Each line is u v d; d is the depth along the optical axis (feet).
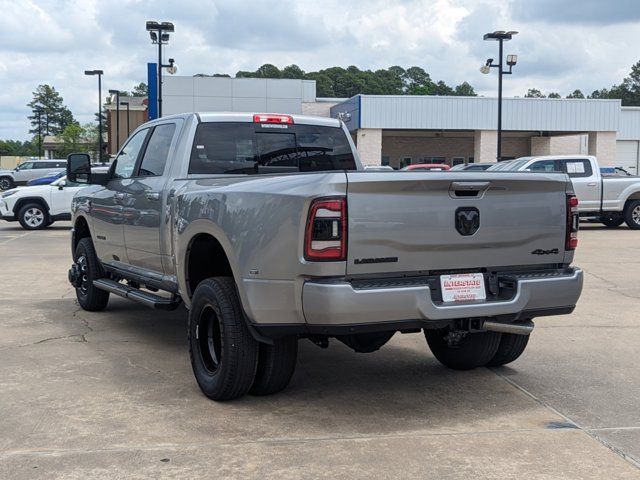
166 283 19.67
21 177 150.00
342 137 22.49
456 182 14.57
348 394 17.25
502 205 15.39
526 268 16.15
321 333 14.20
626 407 16.42
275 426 14.90
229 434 14.40
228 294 15.87
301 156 21.66
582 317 26.61
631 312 27.55
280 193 14.34
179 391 17.26
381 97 125.29
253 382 16.42
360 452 13.51
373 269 14.15
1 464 12.82
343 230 13.74
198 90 154.10
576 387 17.95
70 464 12.85
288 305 14.30
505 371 19.45
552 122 128.06
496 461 13.15
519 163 62.90
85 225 27.81
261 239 14.61
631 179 63.00
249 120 20.86
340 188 13.73
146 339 22.71
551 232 16.12
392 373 19.21
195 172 19.88
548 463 13.08
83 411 15.72
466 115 127.13
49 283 34.30
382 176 13.98
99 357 20.40
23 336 22.99
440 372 19.35
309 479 12.28
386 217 14.11
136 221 21.24
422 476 12.44
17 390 17.20
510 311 15.31
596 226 70.03
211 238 17.49
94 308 26.99
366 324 13.98
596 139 129.90
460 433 14.62
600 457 13.41
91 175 24.31
